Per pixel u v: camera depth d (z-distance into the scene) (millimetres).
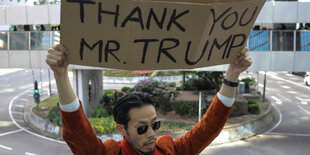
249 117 16172
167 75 30109
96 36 1090
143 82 20953
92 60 1137
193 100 17312
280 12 12609
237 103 16797
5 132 14445
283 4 12578
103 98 19125
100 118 14633
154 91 18797
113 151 1430
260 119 16047
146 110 1276
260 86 29406
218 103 1562
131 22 1059
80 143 1339
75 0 1012
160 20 1075
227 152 11859
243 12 1223
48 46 14070
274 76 37281
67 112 1270
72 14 1039
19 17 13648
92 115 15609
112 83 31750
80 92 15258
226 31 1248
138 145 1302
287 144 12766
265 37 13023
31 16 13594
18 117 17531
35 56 14203
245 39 1349
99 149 1401
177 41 1134
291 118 17438
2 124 15969
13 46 14352
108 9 1032
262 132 14609
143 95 1348
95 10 1032
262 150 12070
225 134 13539
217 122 1584
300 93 25828
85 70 15531
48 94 24672
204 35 1150
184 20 1091
